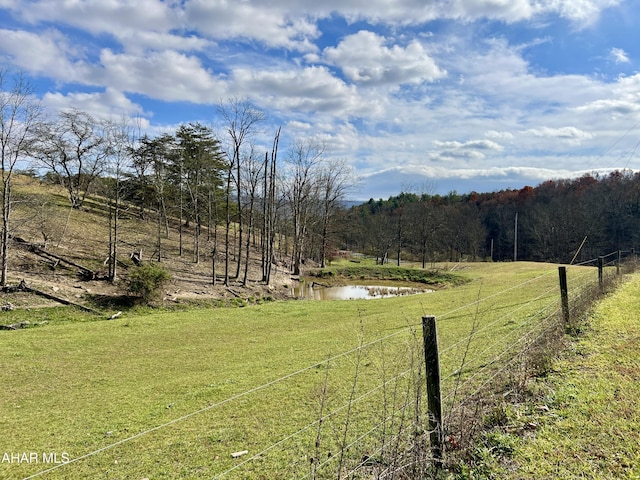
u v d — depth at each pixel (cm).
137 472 569
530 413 509
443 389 659
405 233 6241
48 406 920
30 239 2856
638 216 5369
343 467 479
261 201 3722
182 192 4256
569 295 1280
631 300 1069
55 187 4609
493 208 8112
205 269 3425
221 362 1234
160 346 1502
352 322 1798
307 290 3759
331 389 806
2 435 757
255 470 527
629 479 362
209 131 4625
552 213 6247
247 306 2472
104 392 1004
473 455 425
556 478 379
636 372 585
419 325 1427
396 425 558
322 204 5175
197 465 569
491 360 760
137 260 2978
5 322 1802
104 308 2153
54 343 1526
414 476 374
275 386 888
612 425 453
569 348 719
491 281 3188
